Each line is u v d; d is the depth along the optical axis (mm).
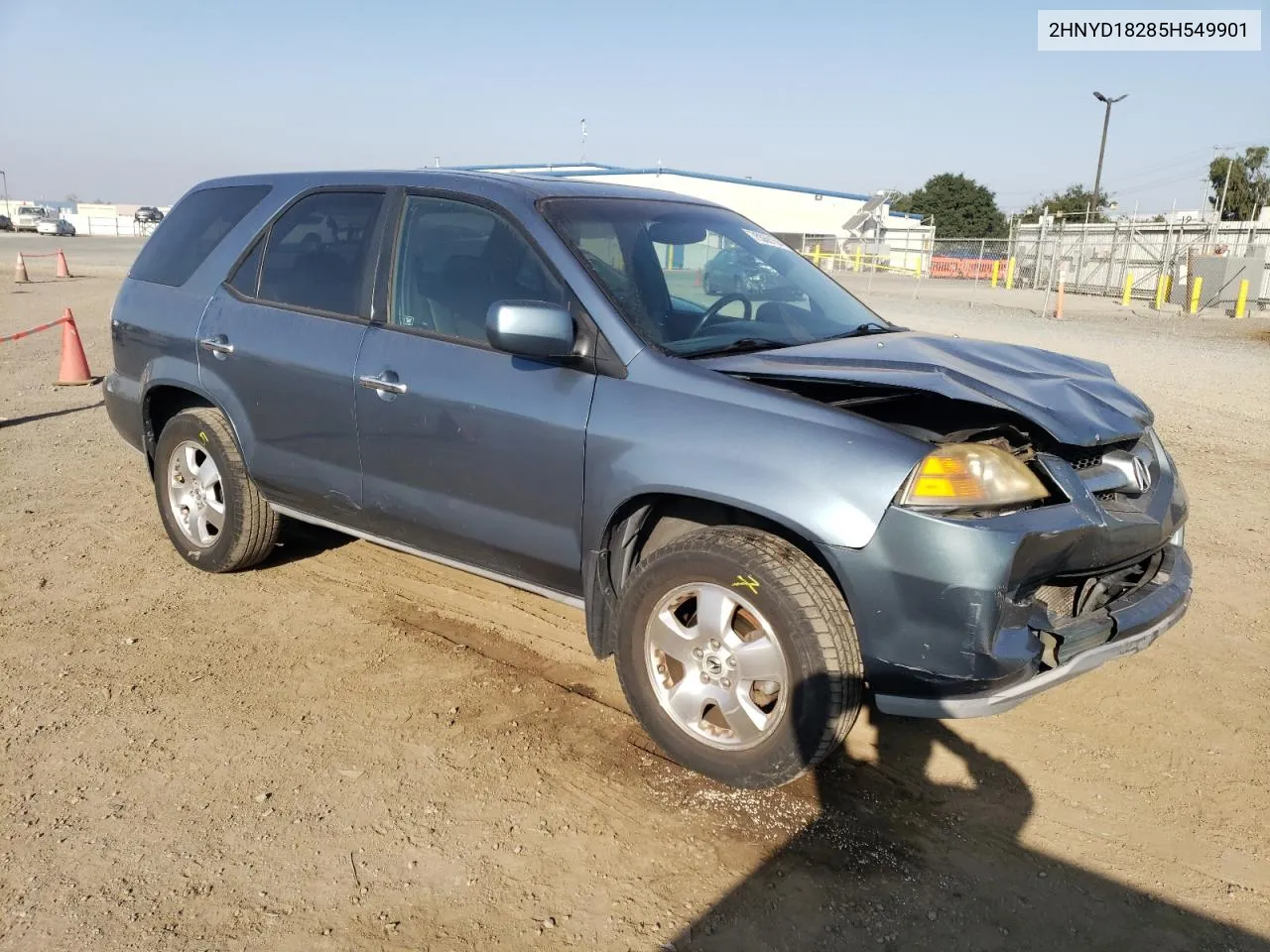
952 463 2682
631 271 3482
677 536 3289
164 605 4422
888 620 2713
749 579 2844
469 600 4516
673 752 3152
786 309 3803
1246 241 26797
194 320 4469
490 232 3611
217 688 3684
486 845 2820
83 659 3895
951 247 47125
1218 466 7086
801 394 3123
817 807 3012
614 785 3105
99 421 8242
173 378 4551
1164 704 3645
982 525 2641
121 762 3195
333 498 4059
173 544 5066
